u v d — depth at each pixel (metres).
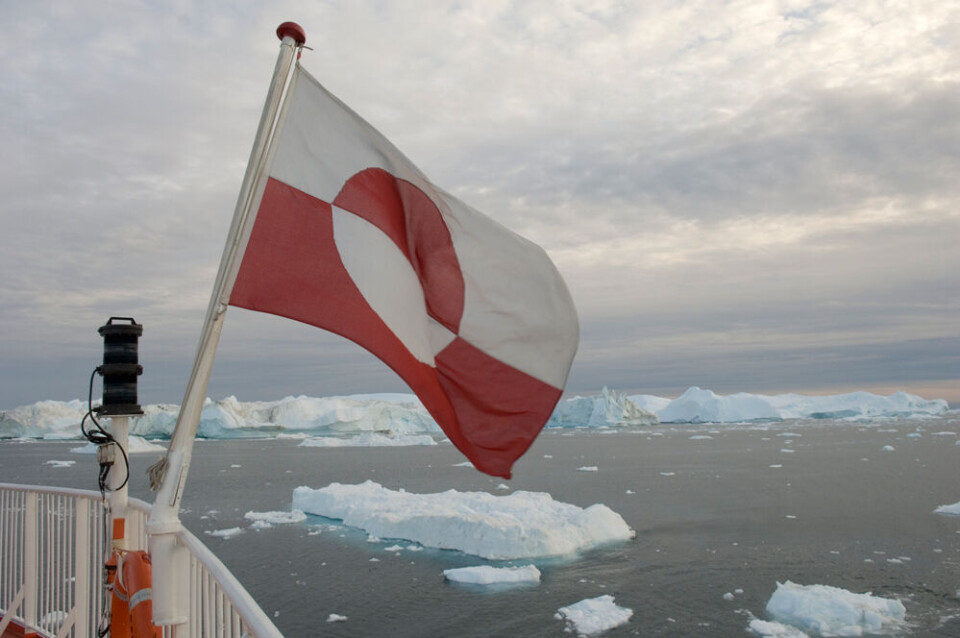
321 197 3.68
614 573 23.64
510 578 22.50
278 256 3.48
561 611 19.42
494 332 4.10
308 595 21.56
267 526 33.28
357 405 126.44
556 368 4.15
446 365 4.05
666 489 47.88
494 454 4.04
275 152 3.51
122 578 3.82
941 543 28.30
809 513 36.16
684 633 17.81
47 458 85.69
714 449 85.75
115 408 4.14
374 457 84.19
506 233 4.07
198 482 56.88
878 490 45.19
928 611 19.23
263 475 62.59
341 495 36.72
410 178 3.98
